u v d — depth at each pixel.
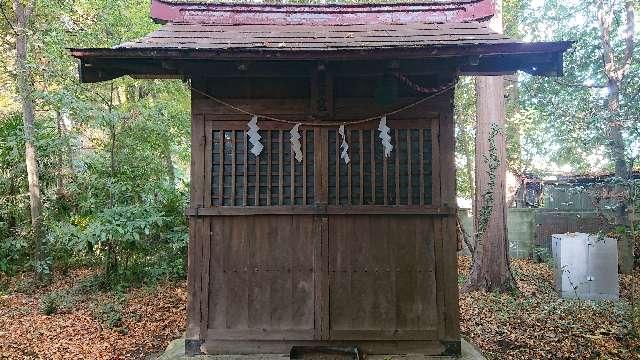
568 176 14.25
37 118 10.13
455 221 4.57
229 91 4.67
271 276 4.58
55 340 5.67
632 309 5.85
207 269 4.58
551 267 10.39
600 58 11.04
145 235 8.24
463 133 13.69
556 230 12.28
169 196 8.71
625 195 7.61
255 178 4.64
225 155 4.66
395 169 4.62
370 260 4.58
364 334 4.51
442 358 4.44
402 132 4.65
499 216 8.19
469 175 13.59
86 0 9.52
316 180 4.60
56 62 8.69
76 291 8.05
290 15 5.46
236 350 4.53
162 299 7.73
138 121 8.09
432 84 4.64
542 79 11.27
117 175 8.30
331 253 4.58
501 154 8.27
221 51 3.92
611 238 8.02
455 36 4.57
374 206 4.56
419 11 5.45
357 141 4.65
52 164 9.91
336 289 4.56
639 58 10.32
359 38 4.64
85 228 7.92
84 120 8.04
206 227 4.61
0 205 9.34
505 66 4.47
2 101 11.25
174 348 4.88
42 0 8.83
